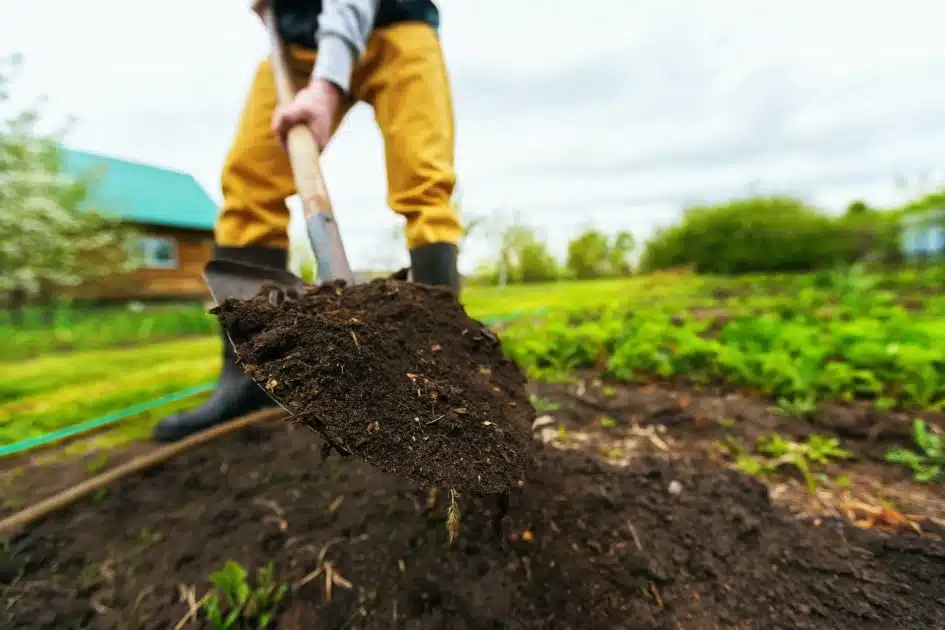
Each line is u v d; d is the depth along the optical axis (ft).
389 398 2.31
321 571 3.09
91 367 10.70
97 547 3.51
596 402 5.51
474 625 2.56
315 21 5.01
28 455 5.37
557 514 3.31
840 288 14.62
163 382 8.84
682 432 4.69
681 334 6.48
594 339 7.58
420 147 4.87
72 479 4.73
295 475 4.33
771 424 4.68
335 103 4.38
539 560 2.93
